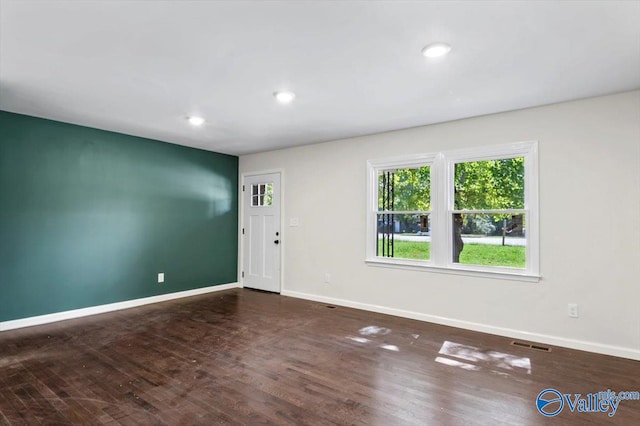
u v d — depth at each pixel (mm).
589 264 3273
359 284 4785
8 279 3857
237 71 2750
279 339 3562
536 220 3520
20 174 3945
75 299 4352
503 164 3807
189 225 5594
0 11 1938
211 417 2182
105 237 4629
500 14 1960
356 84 2994
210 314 4496
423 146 4262
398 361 3021
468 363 2984
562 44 2287
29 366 2904
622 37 2193
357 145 4848
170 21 2049
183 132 4688
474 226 3969
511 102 3414
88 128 4473
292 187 5578
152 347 3338
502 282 3707
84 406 2303
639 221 3076
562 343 3373
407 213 4430
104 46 2355
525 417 2195
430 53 2428
